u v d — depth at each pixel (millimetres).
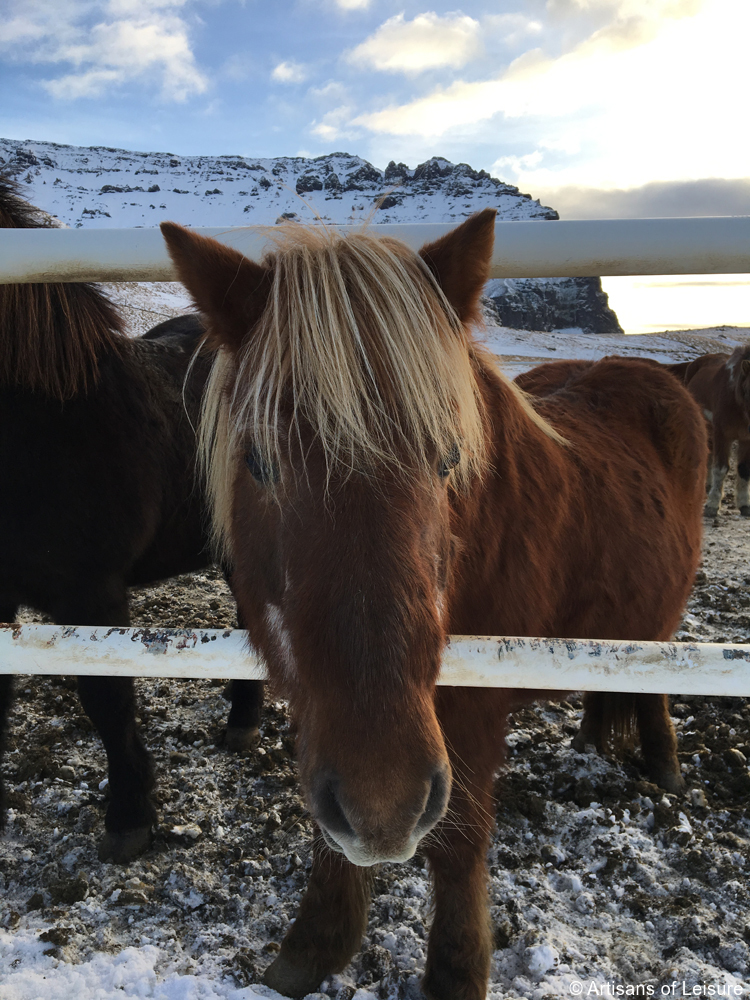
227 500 1582
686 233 1199
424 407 1109
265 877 2268
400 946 1976
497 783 2701
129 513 2400
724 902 2150
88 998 1741
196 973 1863
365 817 992
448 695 1564
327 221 1418
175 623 4141
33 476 2195
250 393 1175
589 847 2410
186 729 3127
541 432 1921
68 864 2316
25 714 3217
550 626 1907
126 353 2660
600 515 2033
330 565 1060
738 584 5176
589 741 3012
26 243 1289
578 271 1284
